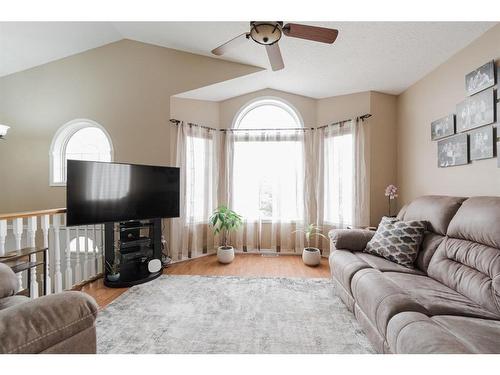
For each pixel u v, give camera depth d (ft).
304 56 9.70
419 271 6.84
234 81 11.79
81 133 13.60
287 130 13.20
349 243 8.39
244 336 6.00
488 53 7.22
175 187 11.03
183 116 12.51
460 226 6.07
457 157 8.31
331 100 13.00
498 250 5.14
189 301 7.83
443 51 8.44
